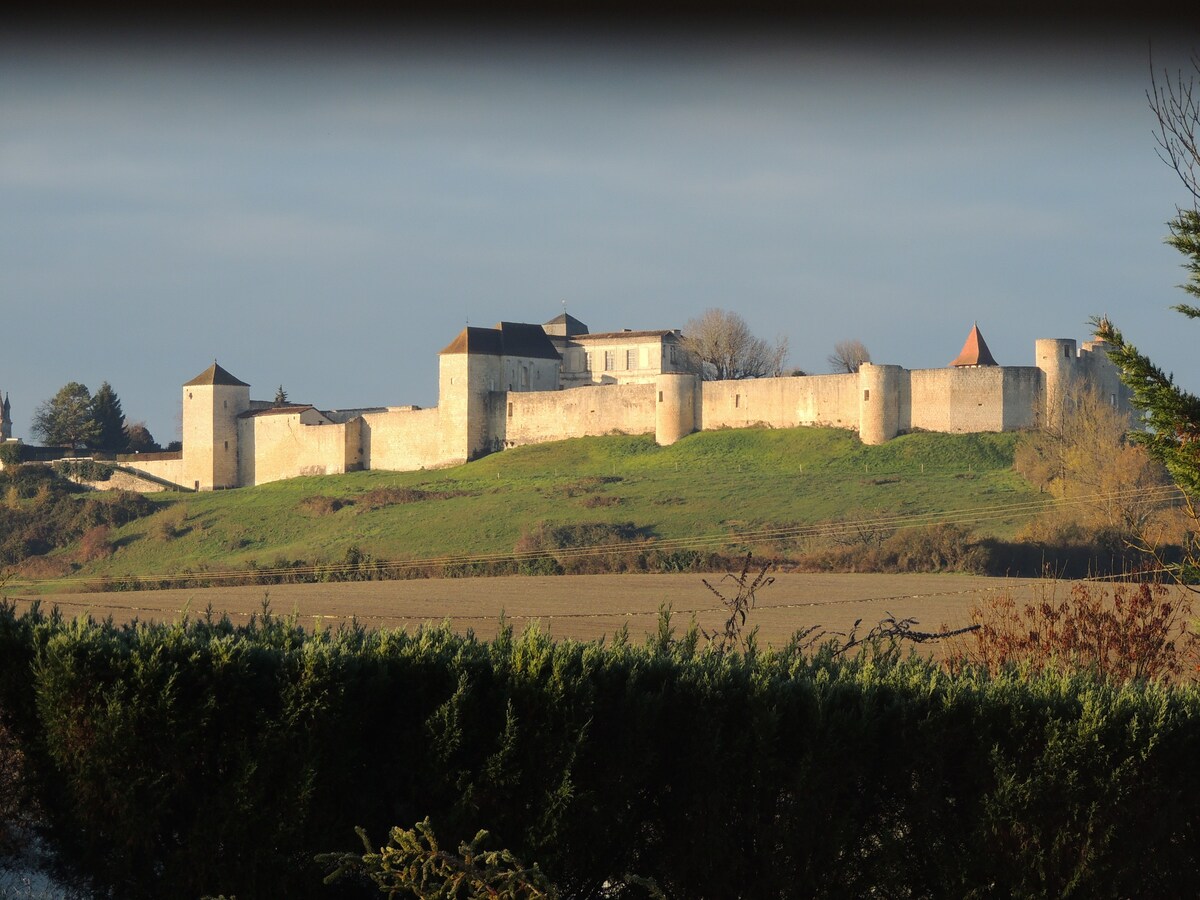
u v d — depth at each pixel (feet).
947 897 141.69
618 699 148.97
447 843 144.77
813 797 143.54
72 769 151.12
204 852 145.79
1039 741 145.18
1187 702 149.59
